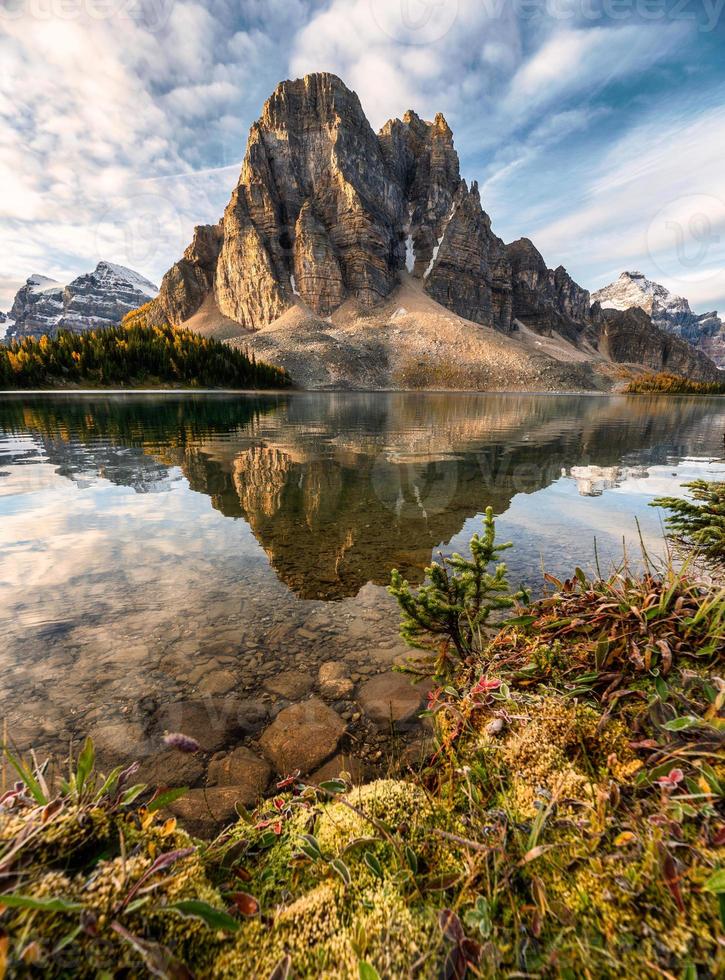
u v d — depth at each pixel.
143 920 0.91
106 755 2.00
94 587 3.83
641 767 1.24
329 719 2.26
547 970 0.84
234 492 7.39
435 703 1.93
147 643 2.97
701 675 1.51
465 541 4.98
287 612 3.43
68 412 27.89
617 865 0.99
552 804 1.13
